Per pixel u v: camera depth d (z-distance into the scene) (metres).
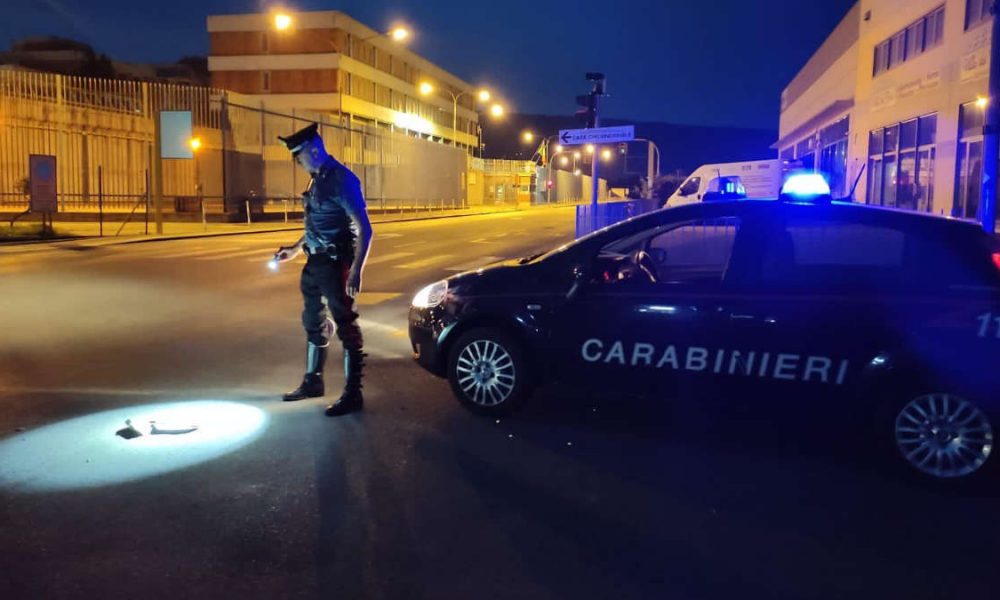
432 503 4.46
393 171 49.81
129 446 5.33
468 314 5.95
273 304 11.55
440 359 6.17
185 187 34.16
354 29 64.31
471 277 6.14
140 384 6.99
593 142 13.96
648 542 4.03
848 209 5.24
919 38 22.23
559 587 3.56
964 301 4.80
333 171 5.87
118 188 32.81
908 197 22.97
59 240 22.66
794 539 4.09
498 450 5.35
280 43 62.72
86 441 5.42
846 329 5.01
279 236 26.81
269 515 4.27
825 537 4.12
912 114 22.45
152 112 33.56
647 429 5.86
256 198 35.44
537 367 5.83
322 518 4.25
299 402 6.44
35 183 22.70
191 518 4.23
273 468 4.95
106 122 32.06
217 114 33.59
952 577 3.71
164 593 3.47
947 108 20.06
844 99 29.36
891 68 24.58
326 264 5.99
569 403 6.46
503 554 3.87
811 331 5.08
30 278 14.23
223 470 4.91
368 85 67.50
